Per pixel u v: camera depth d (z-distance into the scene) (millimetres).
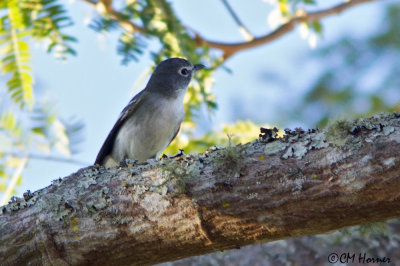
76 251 7625
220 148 7605
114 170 7879
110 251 7602
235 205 7125
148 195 7445
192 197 7262
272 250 11781
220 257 11789
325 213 6891
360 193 6629
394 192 6500
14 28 9594
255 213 7082
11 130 10430
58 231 7598
